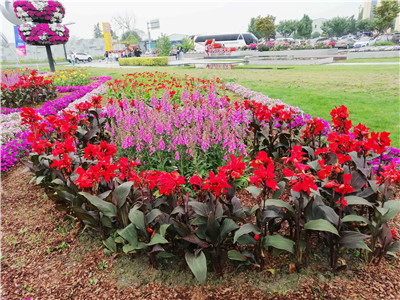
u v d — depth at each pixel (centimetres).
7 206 413
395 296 235
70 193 327
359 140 313
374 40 3766
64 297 259
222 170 248
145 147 437
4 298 262
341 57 2511
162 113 446
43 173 398
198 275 223
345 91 1066
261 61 2481
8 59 3716
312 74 1580
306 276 258
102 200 267
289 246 238
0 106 1030
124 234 254
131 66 2906
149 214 267
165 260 284
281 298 240
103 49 5912
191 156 407
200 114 438
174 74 1794
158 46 3497
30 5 2006
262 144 475
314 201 257
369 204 242
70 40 5562
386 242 256
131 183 276
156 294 253
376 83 1171
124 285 265
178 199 296
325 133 498
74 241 330
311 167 321
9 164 534
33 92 1072
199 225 259
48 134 462
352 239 236
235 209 265
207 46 3841
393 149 460
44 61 4519
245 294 247
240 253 262
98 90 1187
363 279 253
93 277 277
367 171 302
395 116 706
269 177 227
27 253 319
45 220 374
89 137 497
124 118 448
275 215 241
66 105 994
